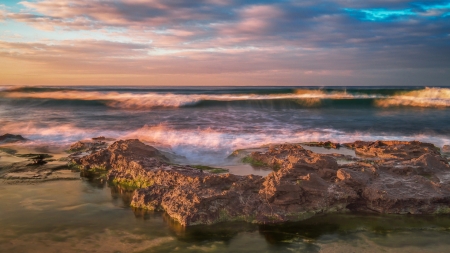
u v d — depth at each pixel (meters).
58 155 11.87
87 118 20.62
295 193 6.88
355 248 5.59
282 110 26.45
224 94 37.69
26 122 18.73
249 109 26.81
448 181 7.80
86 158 10.39
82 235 5.99
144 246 5.62
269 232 6.16
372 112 25.34
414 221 6.63
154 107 26.94
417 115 23.52
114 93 37.19
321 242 5.80
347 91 40.88
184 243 5.73
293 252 5.46
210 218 6.47
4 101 27.56
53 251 5.41
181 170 8.55
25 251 5.40
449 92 33.62
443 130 17.61
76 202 7.60
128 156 9.90
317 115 23.52
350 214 6.95
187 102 27.92
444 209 6.99
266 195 6.86
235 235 6.04
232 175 7.59
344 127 18.36
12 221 6.54
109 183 9.05
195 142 13.56
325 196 7.02
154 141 13.63
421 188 7.38
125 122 19.14
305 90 42.72
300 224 6.49
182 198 6.87
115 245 5.64
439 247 5.63
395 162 9.36
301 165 8.02
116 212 7.04
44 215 6.85
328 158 8.46
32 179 9.23
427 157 9.14
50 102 27.58
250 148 12.43
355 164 8.76
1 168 10.12
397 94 37.88
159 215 6.88
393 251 5.49
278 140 14.29
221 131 16.27
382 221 6.63
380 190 7.12
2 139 13.95
